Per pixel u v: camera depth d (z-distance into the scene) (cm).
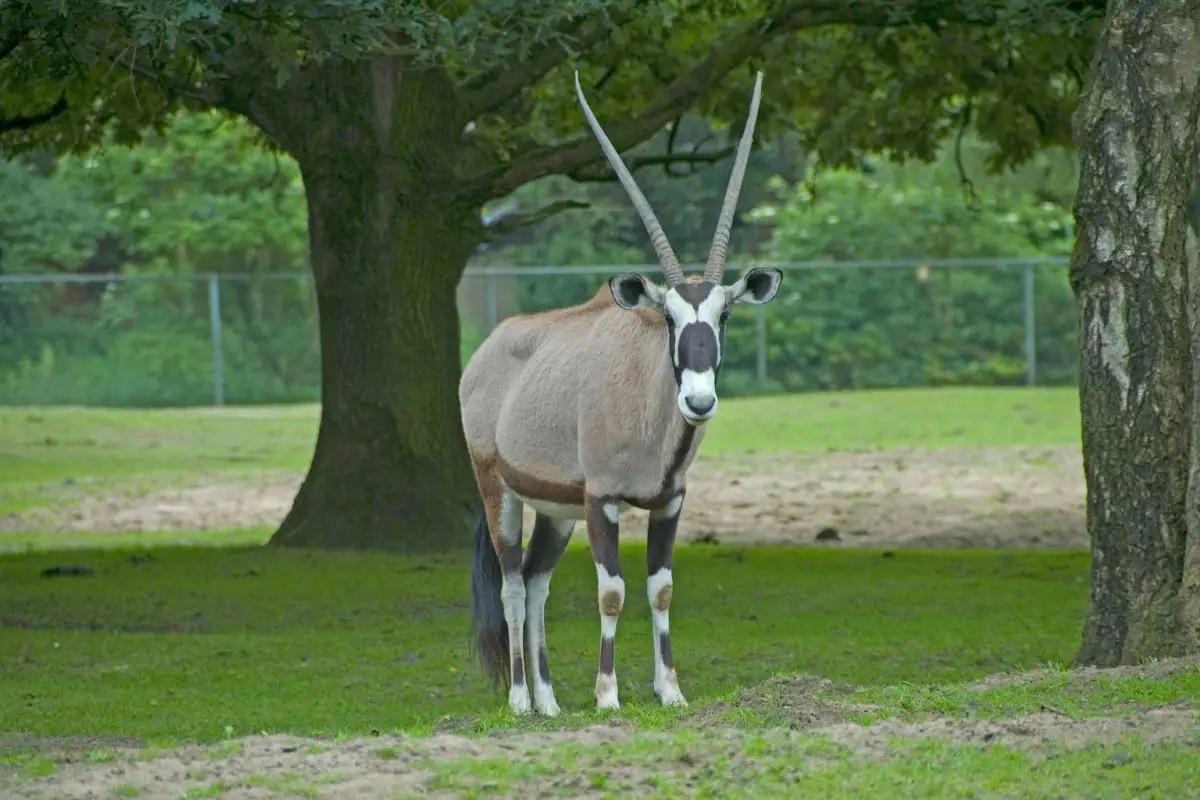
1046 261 7594
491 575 1988
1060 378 8000
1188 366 1878
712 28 3850
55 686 2167
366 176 3472
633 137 3334
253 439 6334
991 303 8069
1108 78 1912
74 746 1789
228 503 4778
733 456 5884
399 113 3475
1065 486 4909
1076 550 3581
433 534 3475
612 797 1363
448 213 3516
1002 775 1370
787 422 6788
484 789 1394
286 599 2870
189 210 8144
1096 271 1911
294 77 3481
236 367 7712
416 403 3522
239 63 3388
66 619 2708
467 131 4034
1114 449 1903
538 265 8612
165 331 7706
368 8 2477
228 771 1521
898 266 7950
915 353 8075
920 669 2178
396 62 3438
